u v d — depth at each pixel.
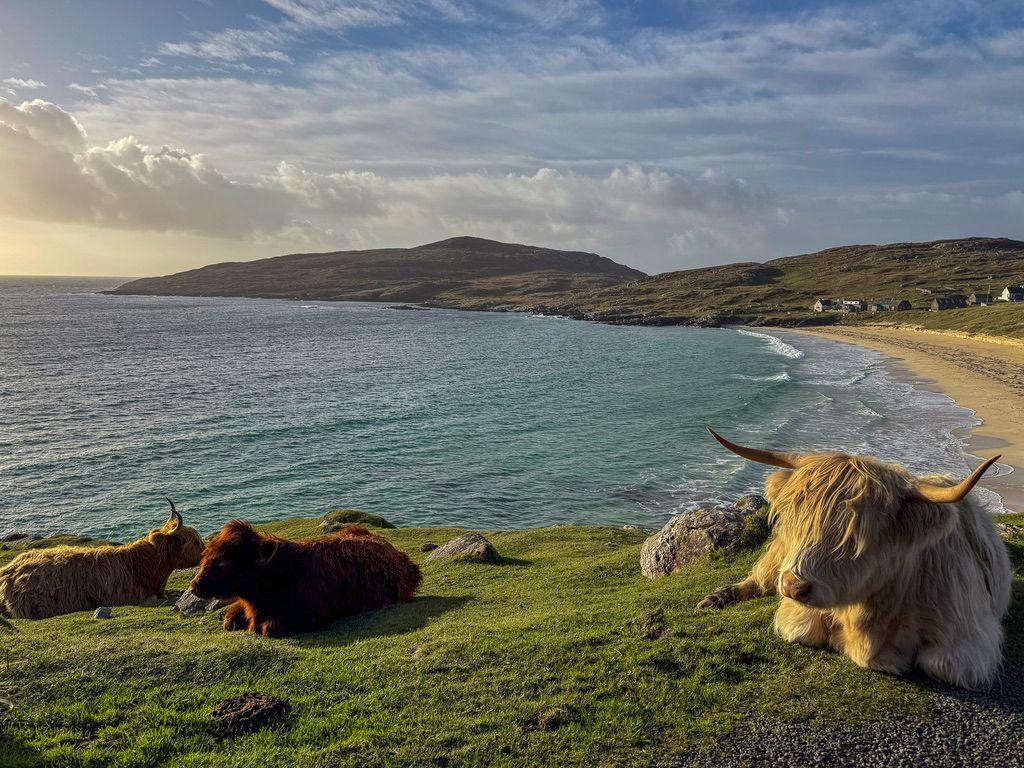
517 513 35.53
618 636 7.85
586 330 176.62
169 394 72.94
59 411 62.81
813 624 6.87
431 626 9.34
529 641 7.94
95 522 34.62
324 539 10.92
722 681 6.50
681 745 5.59
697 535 12.23
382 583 11.13
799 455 5.81
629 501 36.97
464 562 16.08
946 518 5.14
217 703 6.59
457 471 43.19
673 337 154.12
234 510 36.50
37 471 43.19
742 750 5.47
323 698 6.75
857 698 5.92
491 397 71.50
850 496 5.14
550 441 50.88
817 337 151.25
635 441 50.31
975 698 5.80
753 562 11.05
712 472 41.75
